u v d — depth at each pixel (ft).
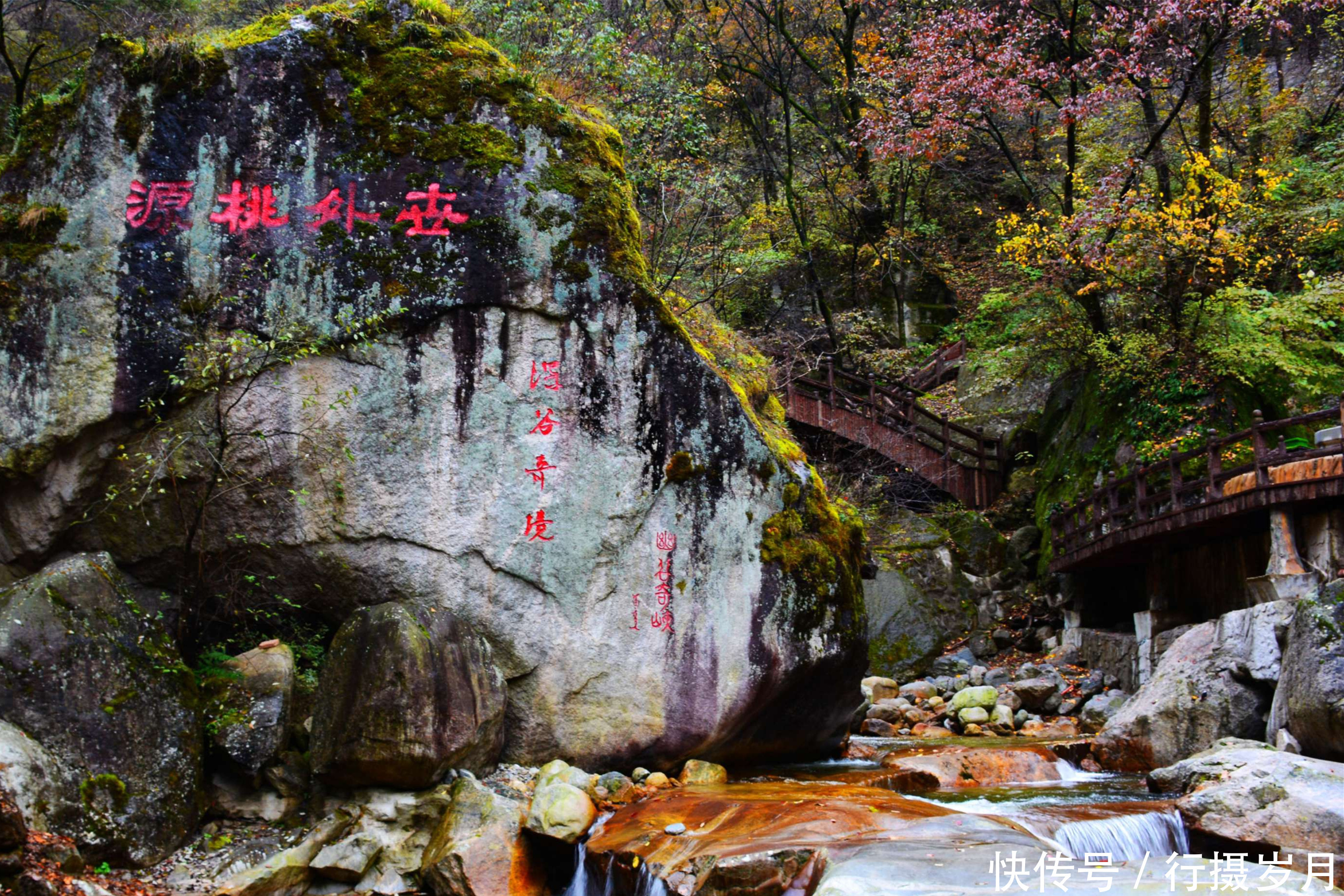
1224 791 19.76
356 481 23.09
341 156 23.90
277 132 23.67
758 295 67.92
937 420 56.85
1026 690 37.96
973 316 68.33
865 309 70.08
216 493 22.49
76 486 22.30
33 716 18.22
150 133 23.09
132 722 19.30
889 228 70.44
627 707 24.12
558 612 23.88
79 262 22.41
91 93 23.04
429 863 19.52
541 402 24.22
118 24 38.55
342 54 24.32
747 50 71.56
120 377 22.17
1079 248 43.47
